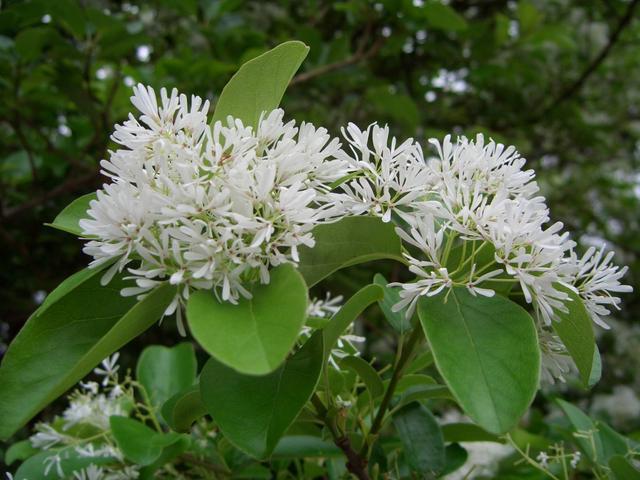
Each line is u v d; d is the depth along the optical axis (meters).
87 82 0.61
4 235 0.67
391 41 0.74
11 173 0.75
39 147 0.72
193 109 0.23
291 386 0.22
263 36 0.72
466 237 0.23
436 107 0.95
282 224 0.21
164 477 0.36
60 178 0.74
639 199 1.22
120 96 0.71
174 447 0.32
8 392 0.22
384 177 0.24
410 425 0.31
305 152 0.23
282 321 0.19
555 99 1.01
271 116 0.22
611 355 0.97
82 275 0.23
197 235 0.20
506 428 0.19
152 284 0.21
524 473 0.42
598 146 1.09
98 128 0.63
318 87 0.78
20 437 0.57
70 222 0.25
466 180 0.24
